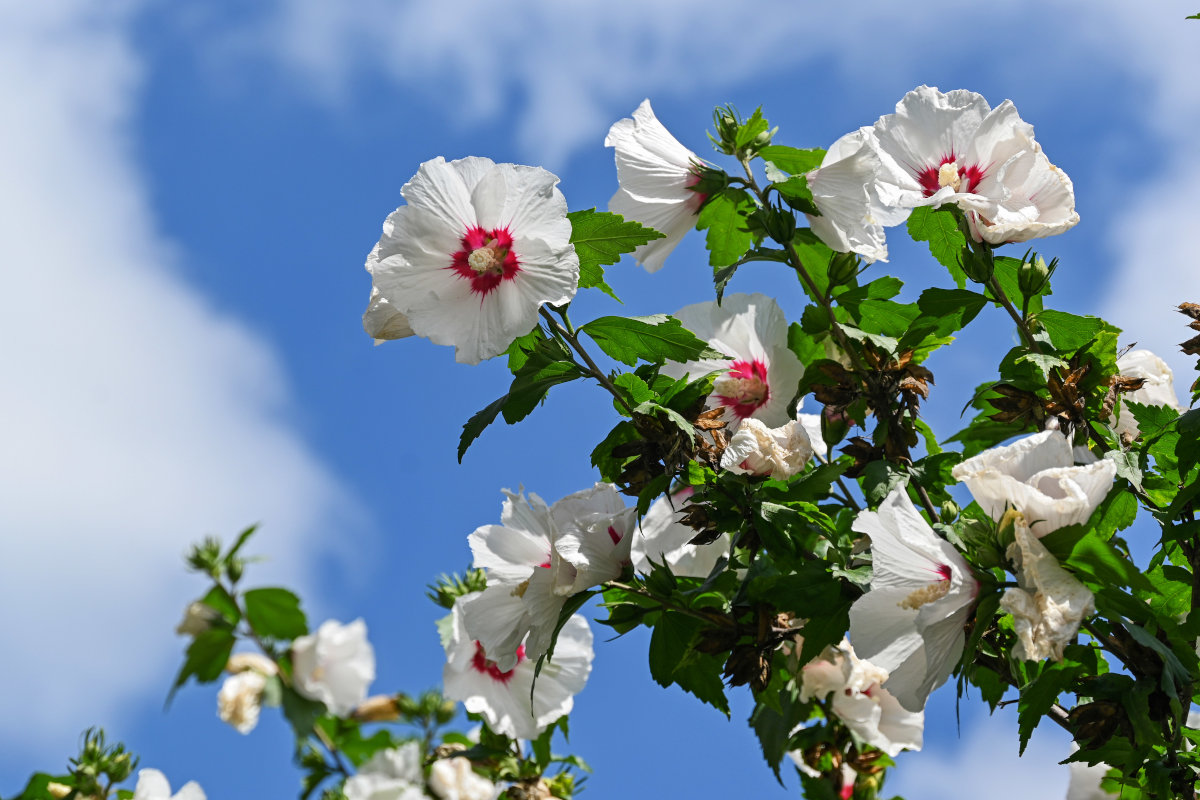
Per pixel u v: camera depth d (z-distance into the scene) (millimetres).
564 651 2156
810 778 2176
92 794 2035
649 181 2117
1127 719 2010
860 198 2098
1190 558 2102
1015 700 2082
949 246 2166
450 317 2043
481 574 2152
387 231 2037
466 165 2041
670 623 2092
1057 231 2094
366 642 2031
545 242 2031
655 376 2121
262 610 1979
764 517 2076
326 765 2025
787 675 2141
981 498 1982
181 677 1974
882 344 2104
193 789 2029
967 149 2117
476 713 2150
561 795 2127
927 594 1987
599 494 2080
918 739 2156
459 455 2080
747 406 2143
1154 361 2176
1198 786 2066
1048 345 2113
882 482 2061
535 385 2078
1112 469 1960
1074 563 1970
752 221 2105
